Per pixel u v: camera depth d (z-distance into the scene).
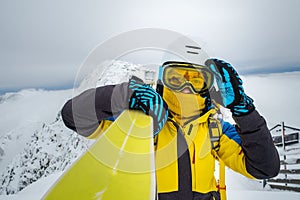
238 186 6.38
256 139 1.24
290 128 8.16
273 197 4.93
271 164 1.28
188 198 1.15
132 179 0.90
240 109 1.20
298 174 6.42
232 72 1.20
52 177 6.45
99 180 0.92
